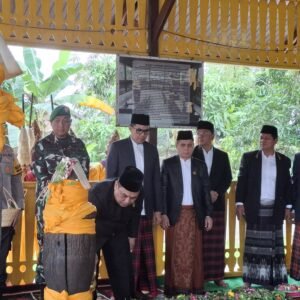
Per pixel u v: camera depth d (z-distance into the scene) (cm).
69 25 447
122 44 467
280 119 980
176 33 490
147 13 474
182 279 416
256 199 440
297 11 538
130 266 331
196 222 423
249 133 977
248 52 521
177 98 485
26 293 421
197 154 452
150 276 411
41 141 378
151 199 411
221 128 995
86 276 229
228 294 309
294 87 1006
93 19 456
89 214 228
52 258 225
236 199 456
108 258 326
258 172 442
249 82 1038
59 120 374
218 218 455
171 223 420
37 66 823
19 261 424
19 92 766
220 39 509
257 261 442
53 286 227
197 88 494
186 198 419
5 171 358
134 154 407
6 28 425
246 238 451
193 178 421
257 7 521
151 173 411
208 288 454
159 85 477
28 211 424
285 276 449
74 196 225
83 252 225
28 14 432
